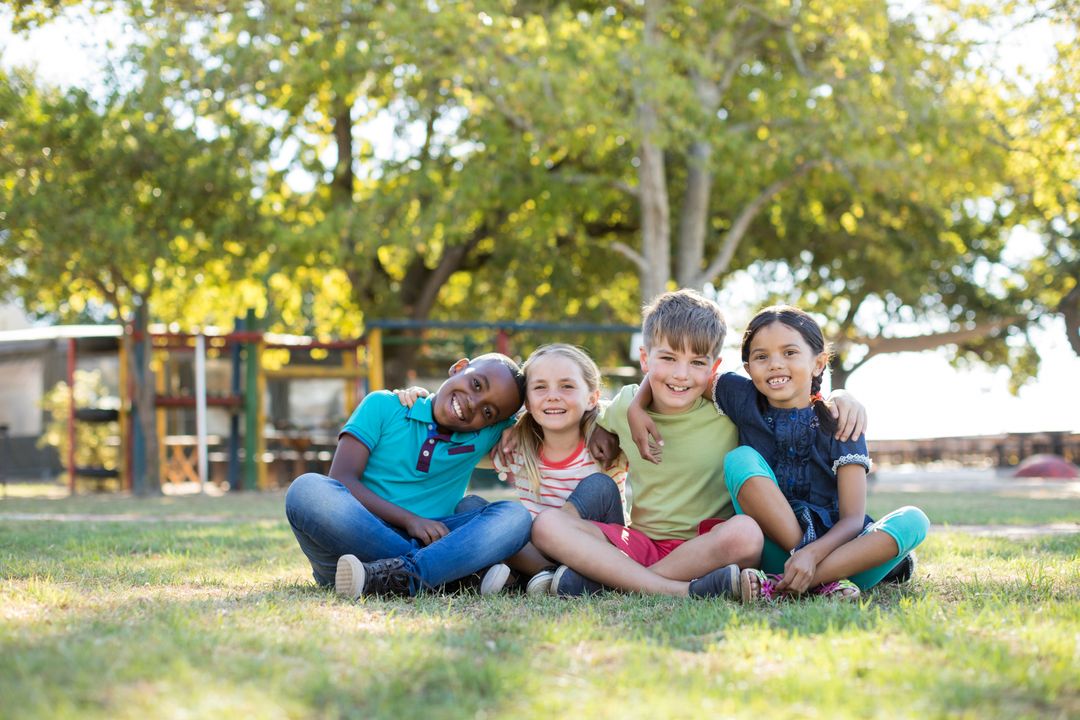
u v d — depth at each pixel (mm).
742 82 16156
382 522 3520
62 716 1681
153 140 13398
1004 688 1956
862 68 13867
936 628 2508
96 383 17719
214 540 5484
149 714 1711
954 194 16844
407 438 3777
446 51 13266
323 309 20094
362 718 1753
